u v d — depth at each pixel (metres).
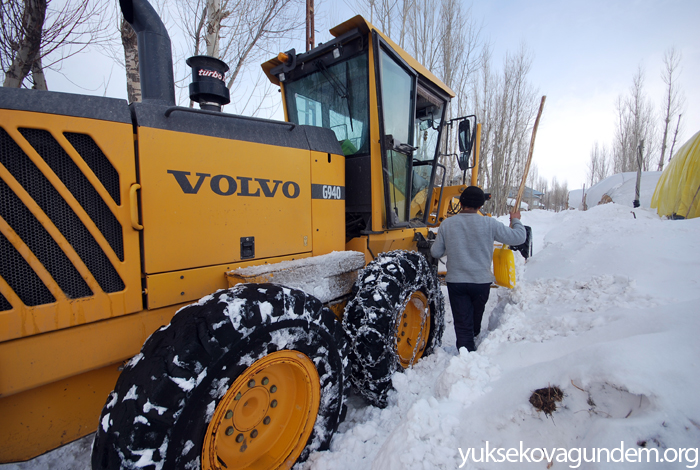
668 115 22.77
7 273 1.29
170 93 2.00
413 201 3.51
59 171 1.38
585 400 1.60
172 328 1.40
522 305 3.29
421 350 2.90
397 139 2.89
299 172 2.26
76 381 1.50
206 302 1.48
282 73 3.06
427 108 3.54
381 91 2.52
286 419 1.79
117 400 1.27
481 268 2.71
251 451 1.66
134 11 1.92
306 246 2.33
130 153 1.54
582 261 3.93
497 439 1.66
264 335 1.47
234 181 1.91
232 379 1.39
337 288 2.28
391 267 2.42
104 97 1.50
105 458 1.22
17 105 1.28
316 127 2.45
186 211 1.72
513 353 2.37
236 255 1.93
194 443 1.31
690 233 3.59
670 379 1.51
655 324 1.99
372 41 2.47
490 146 17.67
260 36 6.54
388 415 2.21
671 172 7.84
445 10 13.66
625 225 4.55
